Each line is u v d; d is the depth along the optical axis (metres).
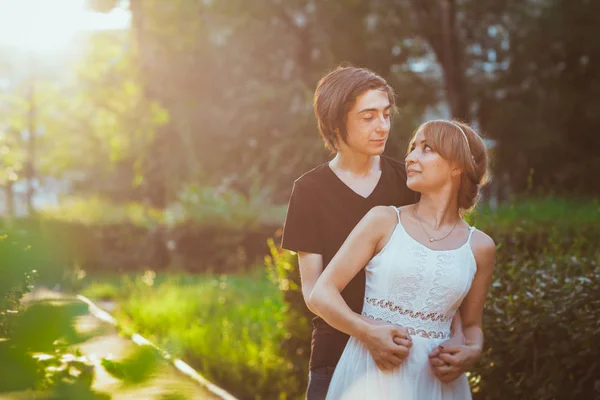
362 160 2.61
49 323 0.99
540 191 15.39
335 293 2.26
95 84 23.81
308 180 2.61
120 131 23.91
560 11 19.78
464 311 2.43
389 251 2.27
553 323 3.48
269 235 15.54
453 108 20.64
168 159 23.70
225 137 23.09
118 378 0.99
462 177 2.32
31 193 23.81
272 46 23.73
